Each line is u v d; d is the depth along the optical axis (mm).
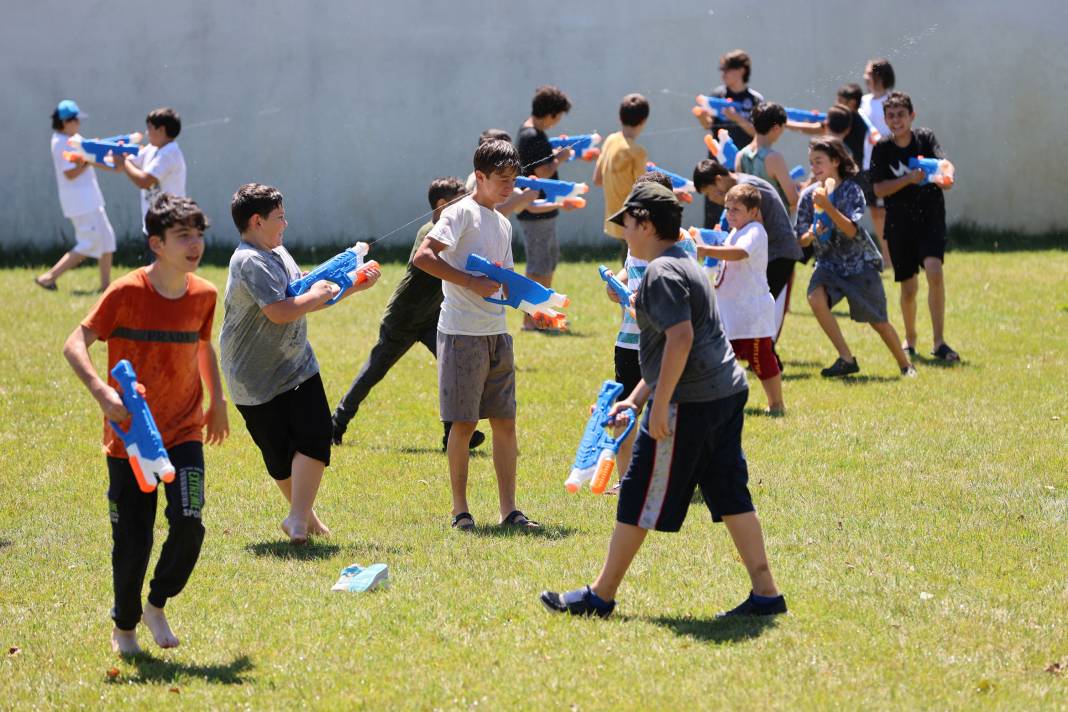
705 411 7680
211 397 7891
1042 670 7152
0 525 10258
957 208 26500
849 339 17547
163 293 7281
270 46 25922
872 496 10680
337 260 9484
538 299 9695
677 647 7500
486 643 7645
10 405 14109
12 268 24047
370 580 8664
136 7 25734
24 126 25984
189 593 8586
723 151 16609
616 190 17891
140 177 20266
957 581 8617
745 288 13312
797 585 8547
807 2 25609
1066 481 11047
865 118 21344
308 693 6973
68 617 8242
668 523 7809
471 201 9961
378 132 26188
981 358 16172
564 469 11898
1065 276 21609
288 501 10906
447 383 10000
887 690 6844
